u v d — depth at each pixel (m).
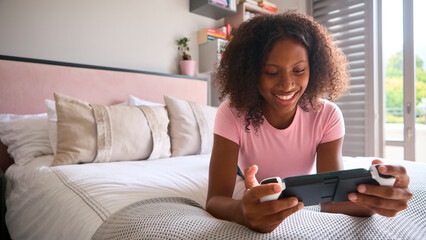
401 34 2.76
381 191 0.51
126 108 1.70
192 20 3.00
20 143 1.62
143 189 0.94
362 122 2.93
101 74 2.19
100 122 1.52
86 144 1.46
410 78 2.66
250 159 0.94
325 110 0.90
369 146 2.87
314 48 0.82
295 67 0.73
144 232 0.55
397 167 0.51
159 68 2.73
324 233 0.52
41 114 1.84
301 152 0.93
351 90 3.01
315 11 3.29
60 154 1.40
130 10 2.56
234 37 0.85
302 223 0.57
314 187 0.50
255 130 0.86
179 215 0.61
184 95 2.68
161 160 1.60
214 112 2.13
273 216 0.50
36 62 1.91
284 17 0.80
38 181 1.19
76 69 2.08
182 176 1.15
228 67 0.85
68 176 1.11
